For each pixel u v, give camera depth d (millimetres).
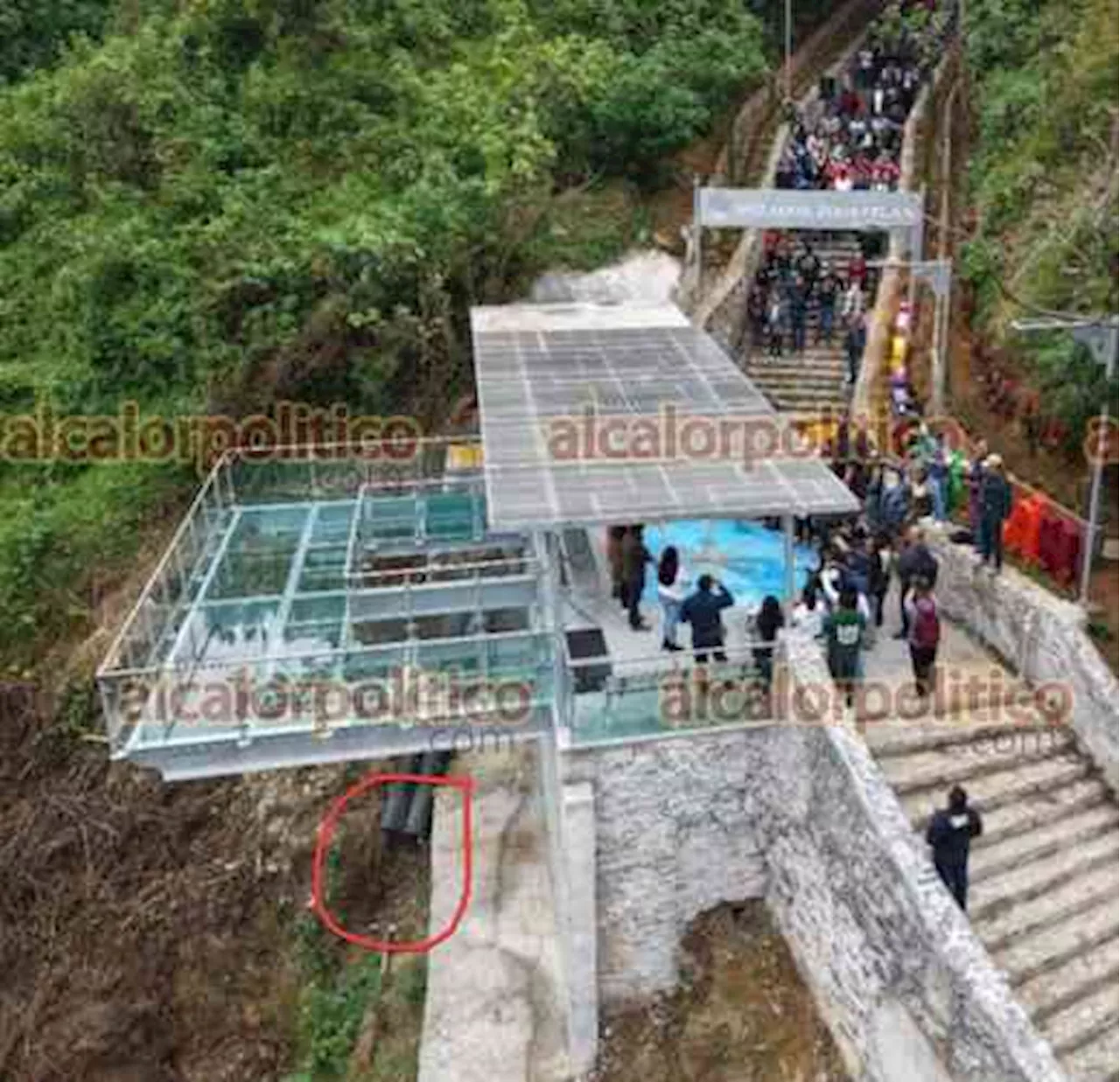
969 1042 8516
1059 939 9938
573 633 12016
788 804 11000
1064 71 19344
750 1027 11086
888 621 13523
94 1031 14703
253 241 19531
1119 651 11945
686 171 24469
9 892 16391
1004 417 16969
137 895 16031
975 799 10867
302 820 16031
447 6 26156
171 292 19719
